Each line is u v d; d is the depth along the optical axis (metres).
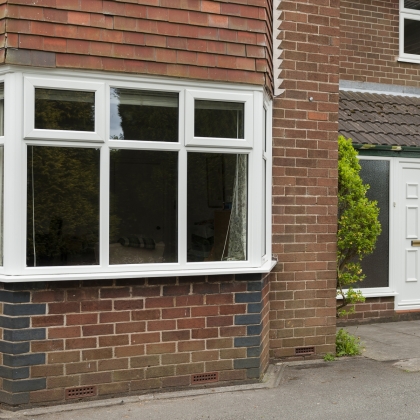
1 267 5.20
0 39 5.08
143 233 5.54
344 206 7.16
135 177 5.52
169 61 5.52
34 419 4.97
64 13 5.21
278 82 6.57
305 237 6.71
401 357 6.95
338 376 6.19
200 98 5.66
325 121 6.77
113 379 5.43
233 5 5.75
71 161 5.34
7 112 5.14
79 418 5.00
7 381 5.16
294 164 6.65
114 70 5.35
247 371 5.88
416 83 10.29
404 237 9.05
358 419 5.02
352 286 8.73
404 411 5.20
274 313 6.62
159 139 5.59
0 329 5.20
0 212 5.27
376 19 10.01
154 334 5.55
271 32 6.45
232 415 5.10
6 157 5.16
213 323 5.74
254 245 5.85
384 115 9.35
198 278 5.69
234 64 5.72
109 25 5.34
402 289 9.04
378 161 8.86
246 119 5.79
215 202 5.77
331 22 6.81
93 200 5.40
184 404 5.34
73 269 5.30
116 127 5.45
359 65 9.90
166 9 5.52
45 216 5.27
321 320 6.79
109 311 5.41
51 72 5.21
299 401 5.44
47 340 5.23
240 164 5.85
